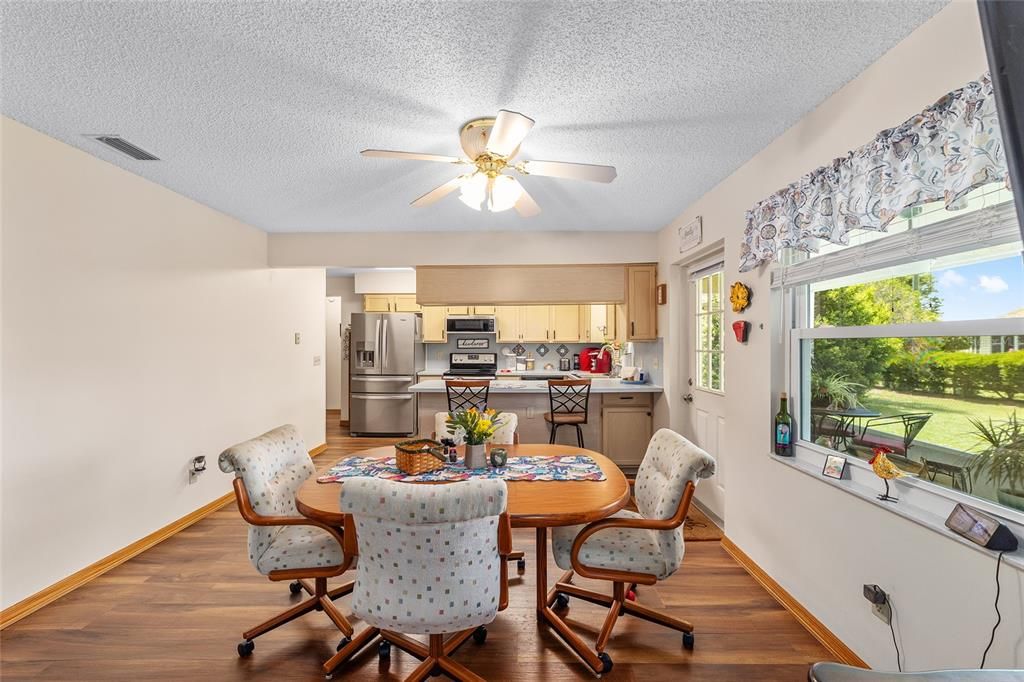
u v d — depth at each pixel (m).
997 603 1.27
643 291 4.50
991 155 1.21
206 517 3.43
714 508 3.46
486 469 2.20
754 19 1.46
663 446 2.16
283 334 4.62
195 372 3.39
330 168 2.73
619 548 1.90
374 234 4.43
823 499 1.99
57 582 2.38
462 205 3.55
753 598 2.34
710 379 3.62
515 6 1.39
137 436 2.88
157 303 3.04
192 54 1.63
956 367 1.48
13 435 2.19
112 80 1.81
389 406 6.32
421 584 1.49
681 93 1.90
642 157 2.56
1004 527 1.26
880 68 1.67
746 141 2.35
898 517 1.59
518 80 1.79
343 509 1.44
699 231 3.32
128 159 2.62
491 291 4.55
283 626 2.14
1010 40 0.55
